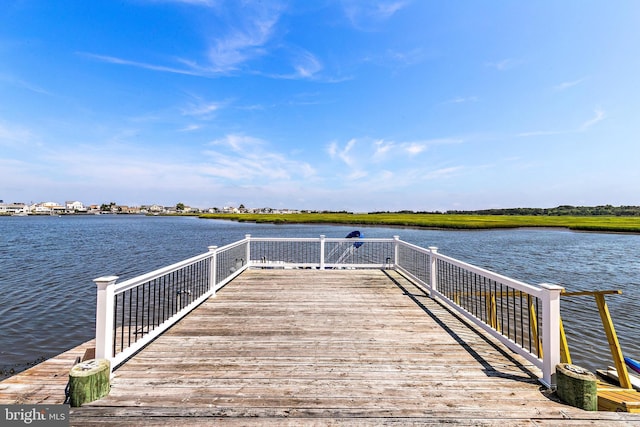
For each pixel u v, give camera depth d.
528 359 3.27
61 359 4.43
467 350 3.84
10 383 3.56
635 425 2.35
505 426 2.36
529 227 54.38
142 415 2.46
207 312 5.33
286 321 4.89
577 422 2.40
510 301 9.57
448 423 2.39
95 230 51.41
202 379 3.07
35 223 85.62
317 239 9.43
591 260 20.34
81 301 10.39
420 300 6.13
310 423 2.38
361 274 8.72
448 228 52.75
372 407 2.61
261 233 43.59
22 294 11.27
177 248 25.56
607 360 6.43
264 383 3.01
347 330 4.52
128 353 3.34
